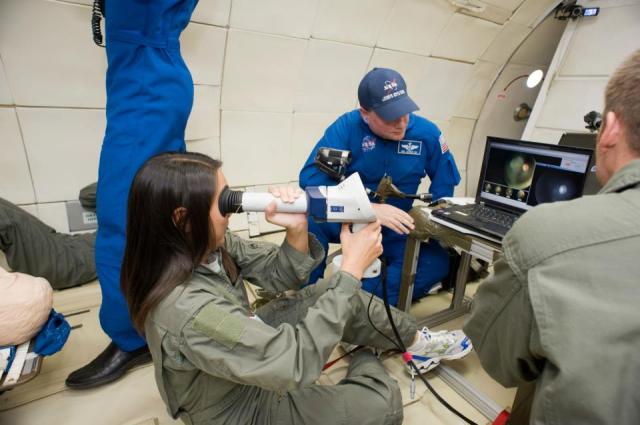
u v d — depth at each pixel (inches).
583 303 17.9
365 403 39.5
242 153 94.6
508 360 24.8
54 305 68.9
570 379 17.7
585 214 19.8
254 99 89.0
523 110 119.3
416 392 53.3
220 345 27.9
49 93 68.0
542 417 19.7
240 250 45.2
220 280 35.2
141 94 49.4
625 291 17.4
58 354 58.7
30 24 61.4
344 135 66.1
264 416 36.6
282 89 90.9
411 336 53.3
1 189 70.7
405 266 61.9
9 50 61.8
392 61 100.0
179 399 34.1
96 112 74.0
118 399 51.2
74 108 71.5
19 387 52.1
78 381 51.6
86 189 75.9
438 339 54.8
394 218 53.9
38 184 73.7
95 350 60.0
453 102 119.7
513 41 111.7
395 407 41.5
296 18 80.4
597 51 86.2
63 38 64.9
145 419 48.1
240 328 28.0
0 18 59.0
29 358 45.5
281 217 36.1
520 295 21.8
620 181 20.7
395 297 67.8
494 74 120.2
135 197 28.2
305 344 29.8
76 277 72.7
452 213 53.8
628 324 16.9
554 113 93.2
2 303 43.4
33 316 45.8
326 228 68.3
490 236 46.6
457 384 53.9
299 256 40.8
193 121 82.7
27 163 71.2
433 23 95.8
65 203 77.7
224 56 79.4
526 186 52.4
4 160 68.9
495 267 25.0
